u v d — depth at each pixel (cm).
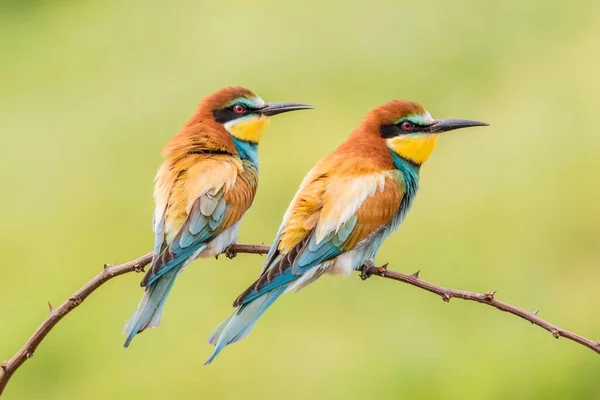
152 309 810
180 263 838
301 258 805
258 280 789
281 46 1734
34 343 709
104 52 1811
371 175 846
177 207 854
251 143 930
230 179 877
